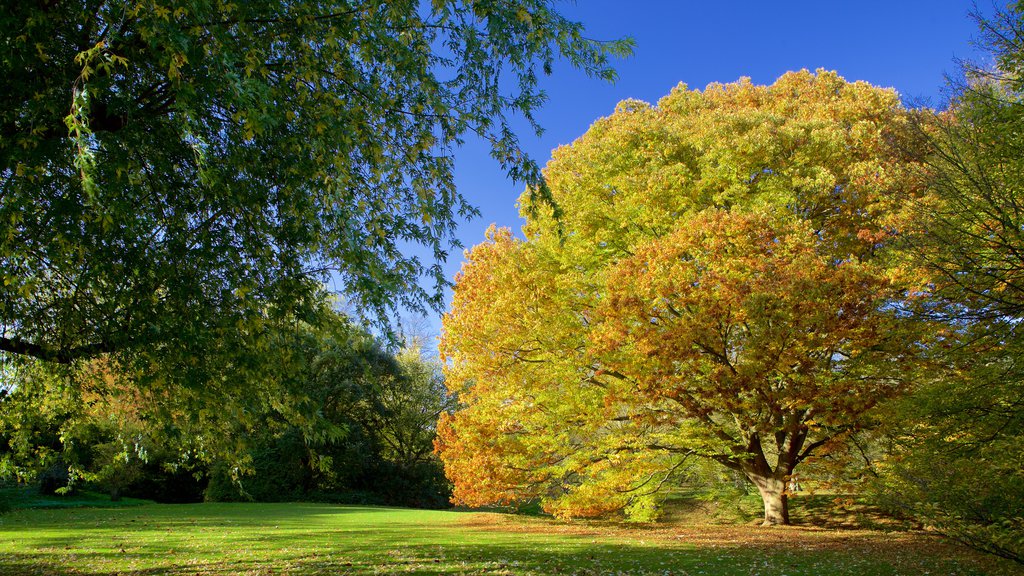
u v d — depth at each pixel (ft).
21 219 16.30
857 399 42.80
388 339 21.94
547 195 23.49
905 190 39.55
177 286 18.24
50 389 24.64
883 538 44.27
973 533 25.38
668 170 50.75
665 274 45.09
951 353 34.73
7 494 81.15
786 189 49.42
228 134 19.76
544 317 54.54
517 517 71.77
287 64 19.74
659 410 50.93
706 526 56.85
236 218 20.13
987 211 28.43
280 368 20.33
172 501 103.09
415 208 24.97
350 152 21.95
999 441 28.30
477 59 22.44
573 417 55.52
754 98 62.49
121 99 16.78
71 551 36.76
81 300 19.74
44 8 16.17
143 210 19.49
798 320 41.39
